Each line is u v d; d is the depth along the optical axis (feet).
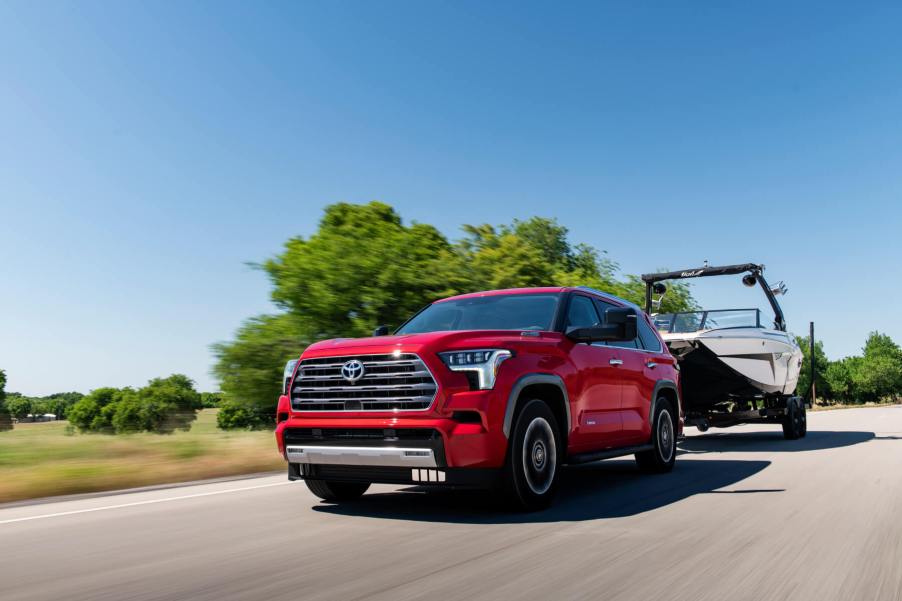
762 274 41.78
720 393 42.09
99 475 25.53
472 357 17.53
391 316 51.11
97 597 11.50
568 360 20.57
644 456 26.23
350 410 18.01
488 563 13.12
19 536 16.43
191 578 12.53
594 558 13.37
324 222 65.00
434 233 60.18
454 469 17.06
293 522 17.63
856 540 14.66
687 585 11.59
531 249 61.93
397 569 12.83
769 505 18.79
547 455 19.10
